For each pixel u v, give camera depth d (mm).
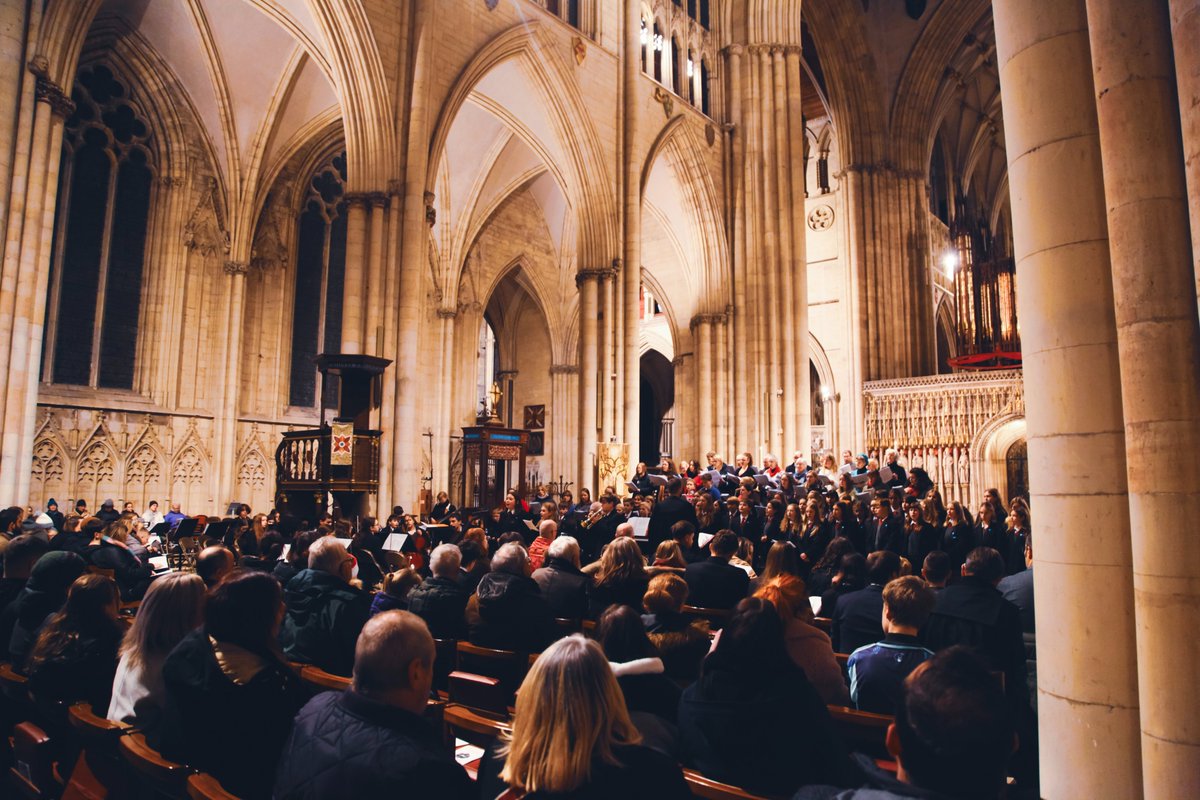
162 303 24109
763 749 3002
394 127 18047
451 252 30500
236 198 25281
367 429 15305
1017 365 34031
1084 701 4164
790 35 29078
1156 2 3982
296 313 27469
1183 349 3738
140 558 12234
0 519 10633
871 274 33594
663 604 4797
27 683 4441
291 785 2723
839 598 6012
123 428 22922
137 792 3451
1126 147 3967
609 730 2361
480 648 5508
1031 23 4641
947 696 1877
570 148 23125
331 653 5023
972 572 5238
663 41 27031
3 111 14148
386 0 18234
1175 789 3525
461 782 2723
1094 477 4238
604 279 23188
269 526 13289
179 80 24156
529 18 21844
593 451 22609
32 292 14672
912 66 35312
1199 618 3557
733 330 27828
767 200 28078
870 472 14938
